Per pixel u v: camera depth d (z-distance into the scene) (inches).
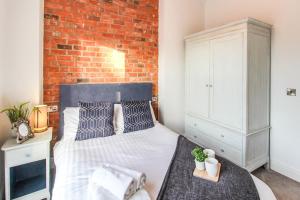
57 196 48.4
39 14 83.4
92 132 86.5
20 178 83.7
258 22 86.2
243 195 45.5
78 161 63.5
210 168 52.6
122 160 65.1
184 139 82.9
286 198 77.0
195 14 128.5
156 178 54.2
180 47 123.8
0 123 77.1
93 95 101.1
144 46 118.4
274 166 97.6
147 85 118.3
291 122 90.4
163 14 117.5
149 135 90.8
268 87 96.0
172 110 124.0
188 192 46.8
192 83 117.4
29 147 70.7
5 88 79.4
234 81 90.0
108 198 42.6
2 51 77.1
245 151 87.0
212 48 101.1
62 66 95.2
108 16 105.4
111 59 107.9
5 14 77.8
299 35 85.5
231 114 92.5
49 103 93.2
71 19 95.9
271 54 95.5
